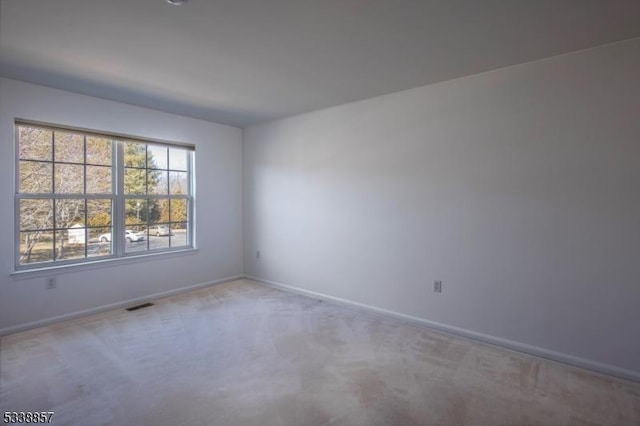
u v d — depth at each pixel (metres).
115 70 2.81
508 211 2.79
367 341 2.93
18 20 2.03
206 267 4.64
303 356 2.65
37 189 3.24
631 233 2.31
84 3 1.85
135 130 3.84
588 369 2.46
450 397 2.12
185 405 2.02
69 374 2.36
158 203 4.19
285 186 4.49
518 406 2.03
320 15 1.98
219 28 2.13
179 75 2.93
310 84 3.16
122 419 1.89
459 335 3.05
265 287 4.65
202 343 2.88
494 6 1.90
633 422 1.90
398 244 3.43
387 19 2.03
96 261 3.58
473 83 2.92
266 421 1.89
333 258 3.98
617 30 2.17
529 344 2.71
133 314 3.57
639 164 2.28
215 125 4.70
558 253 2.58
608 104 2.37
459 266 3.05
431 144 3.18
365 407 2.01
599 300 2.43
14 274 3.05
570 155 2.51
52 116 3.24
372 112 3.57
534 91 2.64
